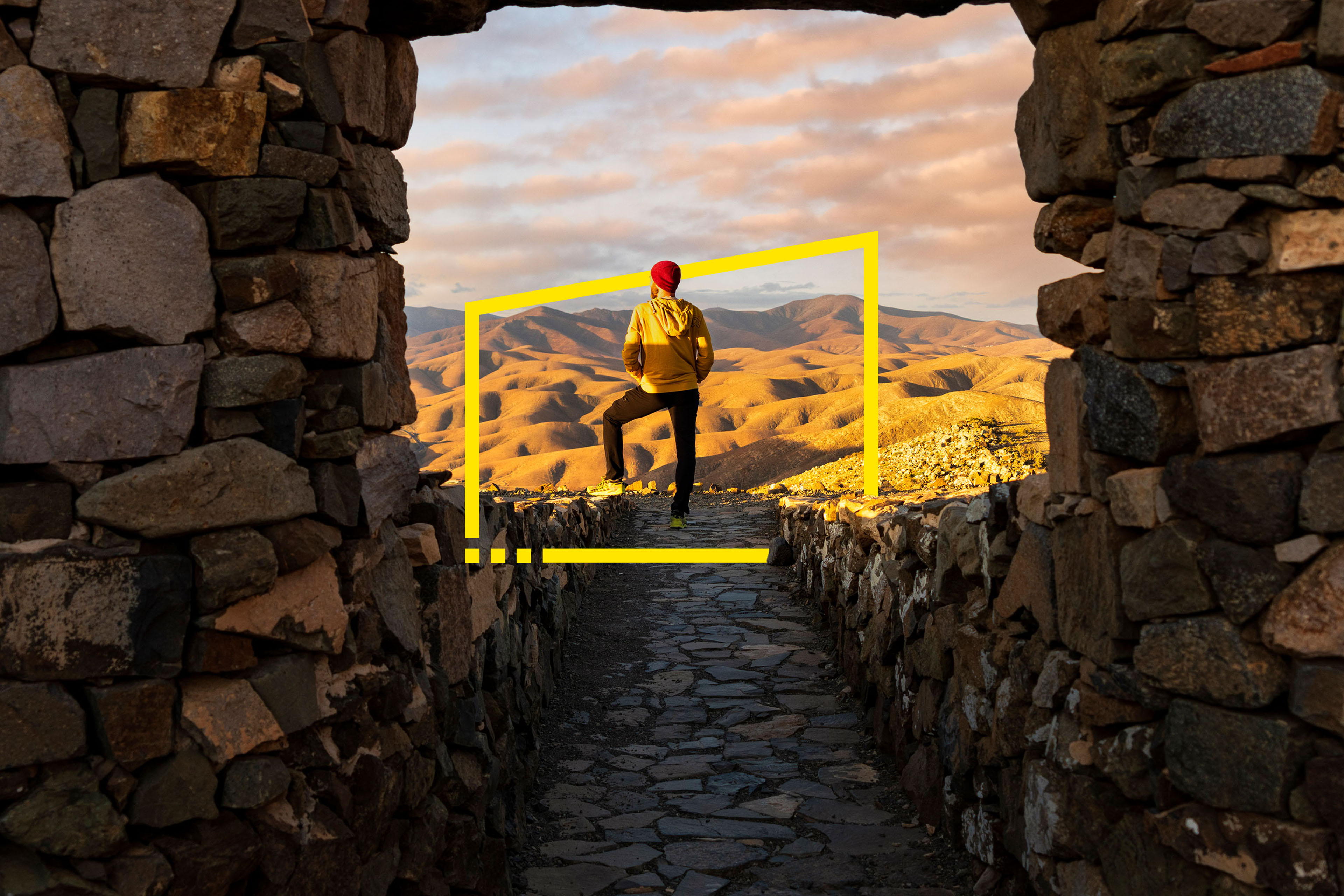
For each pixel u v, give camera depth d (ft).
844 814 12.95
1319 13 6.60
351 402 8.16
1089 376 8.28
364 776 8.05
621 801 13.64
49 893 6.16
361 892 7.94
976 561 11.42
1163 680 7.39
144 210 6.85
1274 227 6.77
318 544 7.65
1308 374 6.55
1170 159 7.32
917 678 13.74
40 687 6.27
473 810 10.15
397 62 9.30
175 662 6.76
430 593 9.88
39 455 6.55
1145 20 7.34
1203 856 7.11
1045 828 8.77
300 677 7.49
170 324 6.92
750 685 19.31
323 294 7.69
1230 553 6.93
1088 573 8.34
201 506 6.88
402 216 9.56
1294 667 6.68
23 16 6.57
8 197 6.47
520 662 14.75
